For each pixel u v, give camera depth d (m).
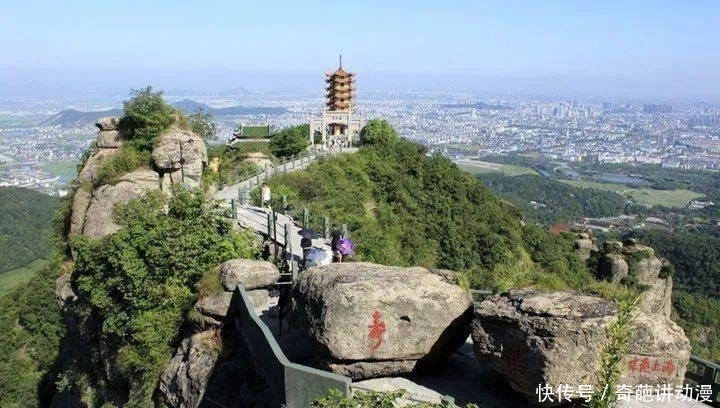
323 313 8.70
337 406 6.84
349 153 40.09
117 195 23.34
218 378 10.52
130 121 26.31
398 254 28.47
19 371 43.31
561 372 7.73
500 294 9.05
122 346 15.12
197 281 13.46
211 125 32.81
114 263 14.41
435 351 9.09
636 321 8.30
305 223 17.70
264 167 35.53
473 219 37.62
